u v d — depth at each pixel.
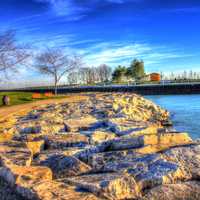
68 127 15.74
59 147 11.41
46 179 6.76
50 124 16.36
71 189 6.19
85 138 12.02
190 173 7.32
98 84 96.25
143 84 84.19
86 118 18.78
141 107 32.03
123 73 115.69
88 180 6.56
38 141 11.32
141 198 6.14
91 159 9.05
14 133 14.66
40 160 8.83
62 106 26.22
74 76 102.88
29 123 16.97
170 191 6.35
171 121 26.83
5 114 21.00
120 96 37.34
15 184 6.43
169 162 7.71
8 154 9.19
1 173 7.35
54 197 5.73
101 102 29.55
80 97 37.59
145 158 8.31
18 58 29.88
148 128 13.96
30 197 5.93
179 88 73.50
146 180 6.73
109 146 10.59
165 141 10.64
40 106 26.39
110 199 6.00
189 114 31.59
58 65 62.53
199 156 8.34
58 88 80.50
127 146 10.45
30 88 92.38
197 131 21.17
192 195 6.25
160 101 52.38
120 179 6.46
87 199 5.69
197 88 71.38
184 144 9.93
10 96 35.72
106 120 16.86
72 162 8.33
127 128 14.24
